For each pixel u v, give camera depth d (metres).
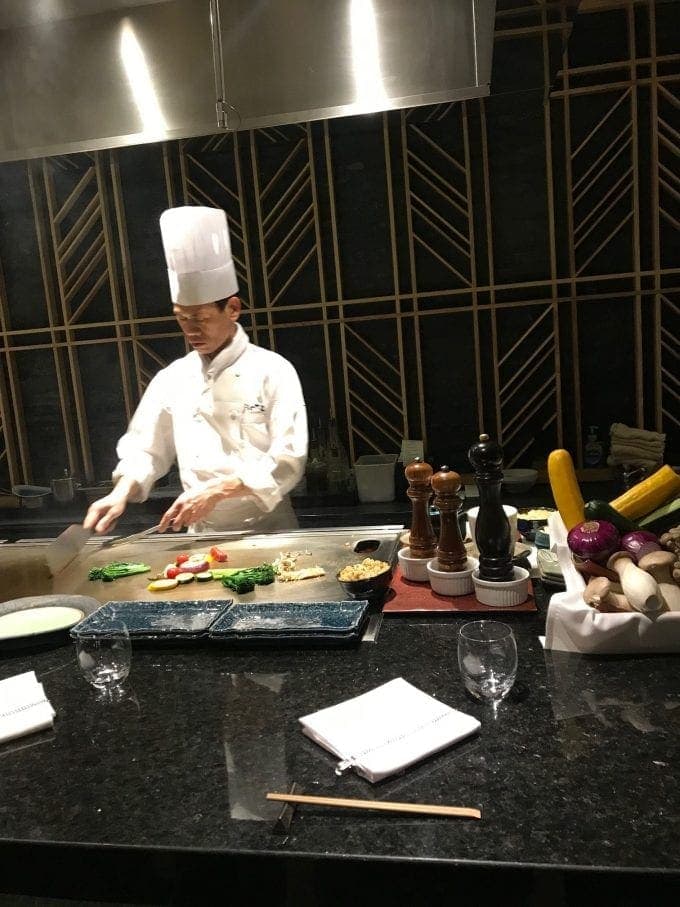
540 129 3.60
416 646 1.42
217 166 3.88
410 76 2.01
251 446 2.52
